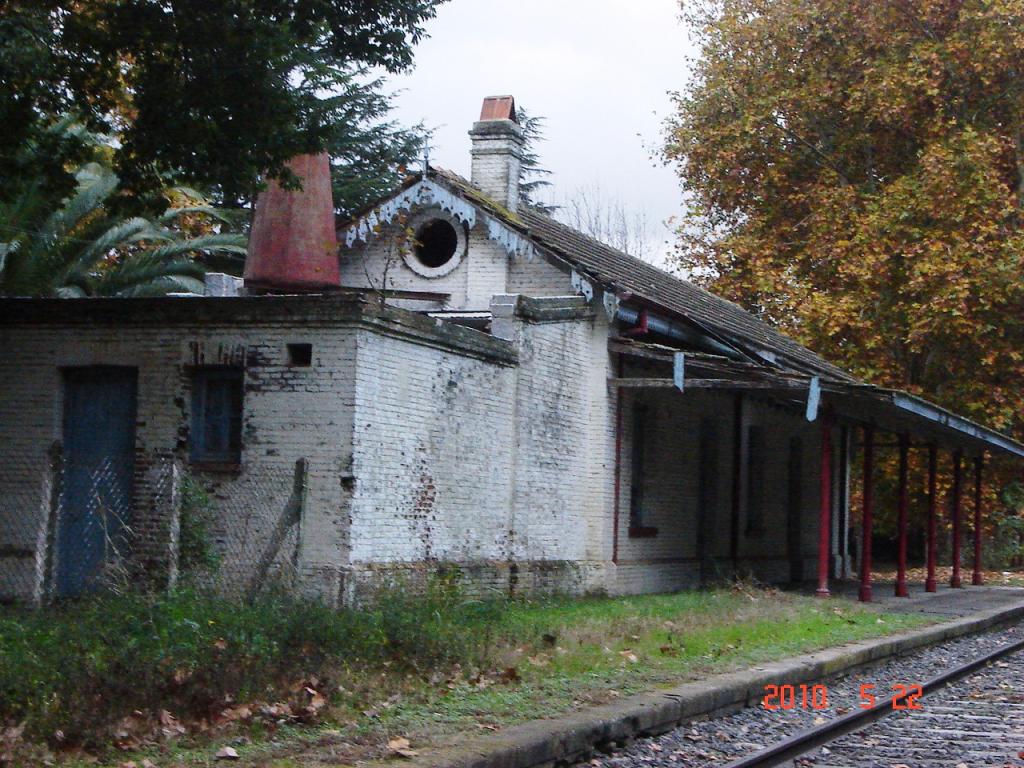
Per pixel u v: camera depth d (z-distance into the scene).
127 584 12.52
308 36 15.24
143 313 14.73
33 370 15.23
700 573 23.94
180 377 14.62
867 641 14.97
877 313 32.81
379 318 14.24
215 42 14.38
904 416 21.39
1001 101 33.75
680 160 36.91
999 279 31.05
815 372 27.00
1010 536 37.69
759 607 17.56
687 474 23.67
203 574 13.37
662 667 11.64
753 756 8.48
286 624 10.59
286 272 18.22
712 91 35.84
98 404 15.15
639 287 21.22
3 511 15.15
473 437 16.47
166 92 14.81
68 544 14.86
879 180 35.78
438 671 10.47
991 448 26.53
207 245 25.03
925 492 34.78
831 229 33.66
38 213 22.58
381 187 35.72
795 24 34.50
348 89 35.94
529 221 21.42
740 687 10.95
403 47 15.78
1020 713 11.23
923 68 32.28
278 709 8.59
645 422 22.08
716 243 35.81
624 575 20.73
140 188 15.80
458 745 7.87
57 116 15.78
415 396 15.15
